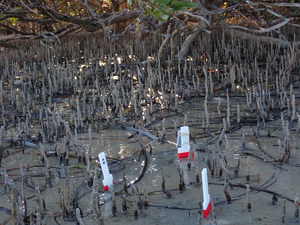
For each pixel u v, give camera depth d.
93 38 12.41
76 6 14.32
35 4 6.64
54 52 10.71
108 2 14.18
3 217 2.68
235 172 3.14
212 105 5.57
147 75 7.71
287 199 2.73
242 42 10.69
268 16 7.29
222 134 3.81
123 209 2.67
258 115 4.54
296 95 5.79
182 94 5.96
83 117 5.21
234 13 5.79
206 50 9.88
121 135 4.41
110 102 5.99
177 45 10.48
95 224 2.56
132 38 13.08
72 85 7.16
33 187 3.10
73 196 2.73
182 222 2.53
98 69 8.83
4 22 16.50
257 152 3.57
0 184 3.21
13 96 5.97
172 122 4.80
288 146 3.39
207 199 2.55
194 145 3.82
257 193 2.86
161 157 3.68
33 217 2.50
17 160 3.71
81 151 3.88
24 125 4.49
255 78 7.02
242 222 2.49
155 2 3.56
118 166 3.51
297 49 8.63
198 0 6.65
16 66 9.54
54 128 4.48
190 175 3.24
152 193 2.94
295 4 4.45
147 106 5.64
